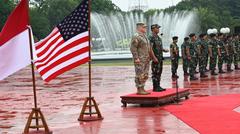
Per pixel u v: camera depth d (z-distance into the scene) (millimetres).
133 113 13008
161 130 10344
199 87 20016
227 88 19219
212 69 27172
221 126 10453
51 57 10906
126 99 14328
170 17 63188
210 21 80000
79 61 11242
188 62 25641
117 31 62969
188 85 21109
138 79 14453
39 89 22250
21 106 15898
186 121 11273
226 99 15234
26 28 10008
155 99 13844
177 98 14781
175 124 11016
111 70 35250
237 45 31562
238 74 27312
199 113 12383
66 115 13320
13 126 11930
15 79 30109
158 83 15297
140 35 14289
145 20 66625
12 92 21188
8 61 9828
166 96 14258
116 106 14695
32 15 79312
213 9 92250
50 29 87562
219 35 28609
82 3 11391
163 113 12758
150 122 11430
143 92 14461
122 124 11328
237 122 10898
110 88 21328
